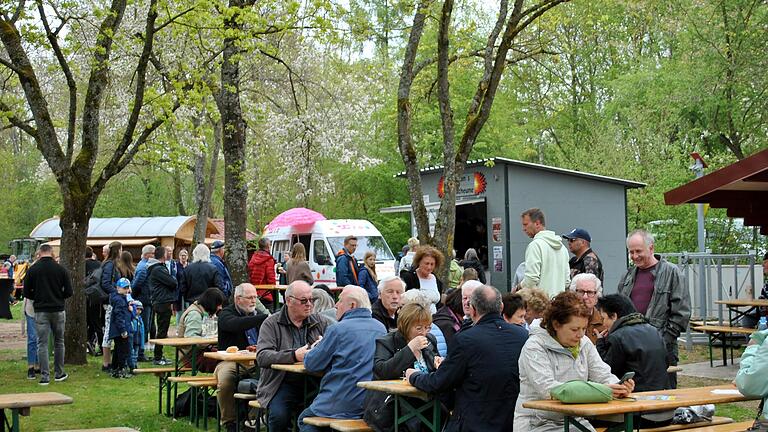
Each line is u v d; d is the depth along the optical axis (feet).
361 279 55.72
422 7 50.98
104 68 53.01
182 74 59.57
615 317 24.94
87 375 48.98
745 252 84.07
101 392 43.75
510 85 134.92
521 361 20.63
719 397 21.01
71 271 52.42
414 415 23.68
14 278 122.01
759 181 37.37
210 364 38.83
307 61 89.04
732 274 60.59
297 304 29.60
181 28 55.72
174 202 163.53
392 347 26.09
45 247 46.16
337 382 26.84
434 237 50.72
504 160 65.87
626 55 130.31
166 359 52.65
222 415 33.24
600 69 133.49
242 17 53.78
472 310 23.11
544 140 141.08
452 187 50.72
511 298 25.63
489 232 67.56
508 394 21.85
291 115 88.79
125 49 60.54
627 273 30.37
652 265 29.68
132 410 39.09
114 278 48.67
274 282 63.00
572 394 19.19
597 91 133.18
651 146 99.76
